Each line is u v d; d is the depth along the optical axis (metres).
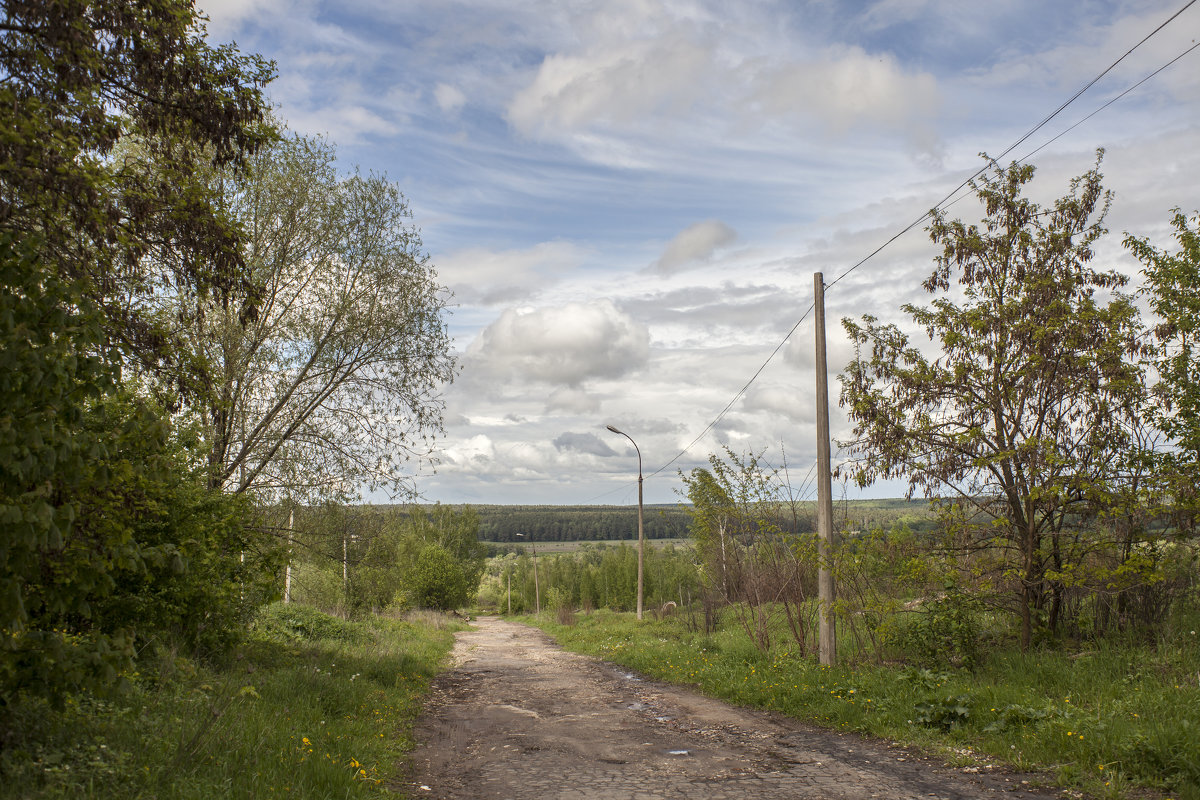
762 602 14.81
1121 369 10.41
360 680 11.27
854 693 9.62
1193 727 6.20
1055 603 11.40
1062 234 11.30
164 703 6.85
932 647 11.11
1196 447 10.24
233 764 5.59
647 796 5.95
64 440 4.31
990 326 11.29
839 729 8.59
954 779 6.21
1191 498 9.82
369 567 15.67
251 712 7.24
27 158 5.34
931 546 11.49
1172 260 10.66
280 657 11.82
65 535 4.51
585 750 7.86
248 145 7.02
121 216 6.46
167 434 5.79
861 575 12.11
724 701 11.26
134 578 9.08
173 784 4.80
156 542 9.05
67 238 6.05
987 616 12.48
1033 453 10.46
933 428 11.56
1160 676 8.47
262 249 14.23
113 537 5.41
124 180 6.55
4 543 4.02
